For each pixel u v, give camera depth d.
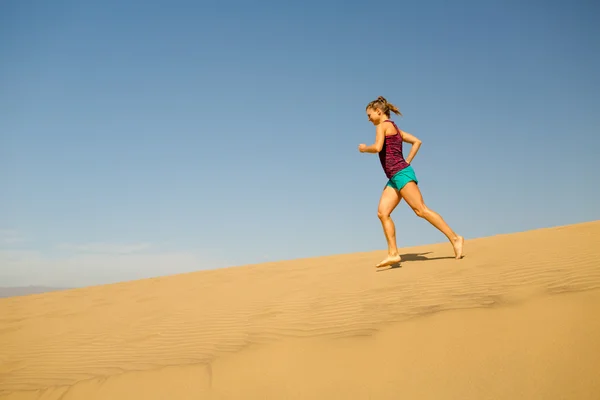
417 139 6.89
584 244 6.47
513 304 3.75
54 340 6.01
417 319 3.85
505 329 3.35
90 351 5.14
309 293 6.18
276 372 3.52
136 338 5.41
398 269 6.71
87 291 11.08
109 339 5.59
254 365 3.69
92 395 3.76
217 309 6.29
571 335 3.07
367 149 6.84
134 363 4.34
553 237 7.96
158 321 6.17
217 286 8.69
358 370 3.30
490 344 3.21
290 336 4.19
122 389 3.75
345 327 4.12
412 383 3.04
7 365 5.07
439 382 2.98
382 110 6.89
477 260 6.32
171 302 7.64
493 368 2.97
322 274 7.93
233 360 3.86
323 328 4.24
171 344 4.84
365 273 7.02
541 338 3.13
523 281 4.54
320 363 3.50
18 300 11.09
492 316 3.58
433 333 3.53
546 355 2.95
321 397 3.12
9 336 6.66
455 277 5.35
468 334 3.40
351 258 10.00
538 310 3.51
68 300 9.79
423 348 3.36
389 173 6.82
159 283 10.73
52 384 4.13
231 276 9.95
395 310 4.35
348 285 6.21
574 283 4.11
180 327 5.57
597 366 2.74
